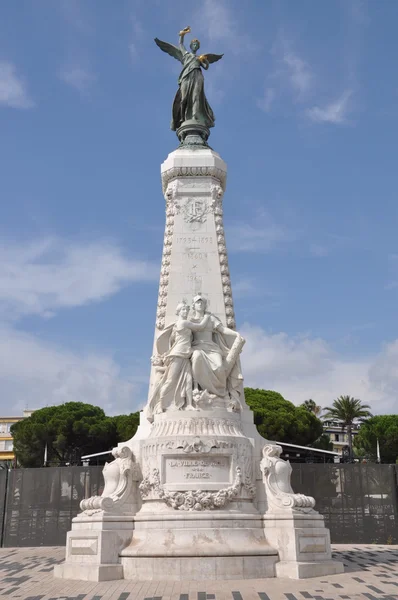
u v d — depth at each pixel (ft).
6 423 223.92
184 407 41.09
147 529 36.14
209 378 41.96
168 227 49.11
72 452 128.36
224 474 38.24
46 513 61.72
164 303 46.55
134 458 40.16
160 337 44.19
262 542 36.32
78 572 34.63
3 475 63.21
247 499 38.40
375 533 61.00
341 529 61.52
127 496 38.55
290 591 29.22
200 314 44.11
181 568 33.73
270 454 40.22
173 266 47.47
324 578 33.60
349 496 62.49
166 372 42.34
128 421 125.39
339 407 145.89
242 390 43.78
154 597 27.94
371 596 27.63
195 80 54.24
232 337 44.11
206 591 29.50
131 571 34.27
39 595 28.89
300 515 36.65
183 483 37.68
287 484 39.47
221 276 47.26
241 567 33.99
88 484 62.08
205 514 36.35
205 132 53.36
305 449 78.28
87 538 35.94
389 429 129.90
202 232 48.55
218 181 51.08
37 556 49.93
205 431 39.47
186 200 49.60
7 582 33.47
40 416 131.54
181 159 50.34
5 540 61.05
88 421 128.06
